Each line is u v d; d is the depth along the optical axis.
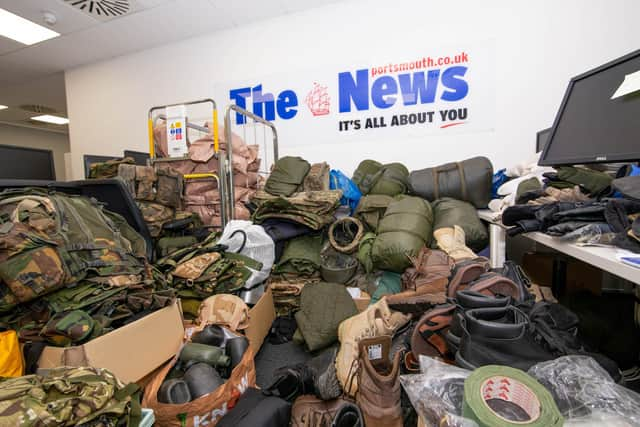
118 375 0.88
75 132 3.75
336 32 2.62
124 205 1.44
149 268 1.28
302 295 1.66
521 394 0.54
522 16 2.19
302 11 2.71
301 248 1.96
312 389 1.08
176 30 2.99
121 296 1.06
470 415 0.49
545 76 2.17
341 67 2.62
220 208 1.92
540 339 0.77
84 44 3.22
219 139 2.00
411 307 1.31
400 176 2.23
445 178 1.92
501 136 2.29
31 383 0.60
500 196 1.86
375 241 1.67
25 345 0.88
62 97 4.91
